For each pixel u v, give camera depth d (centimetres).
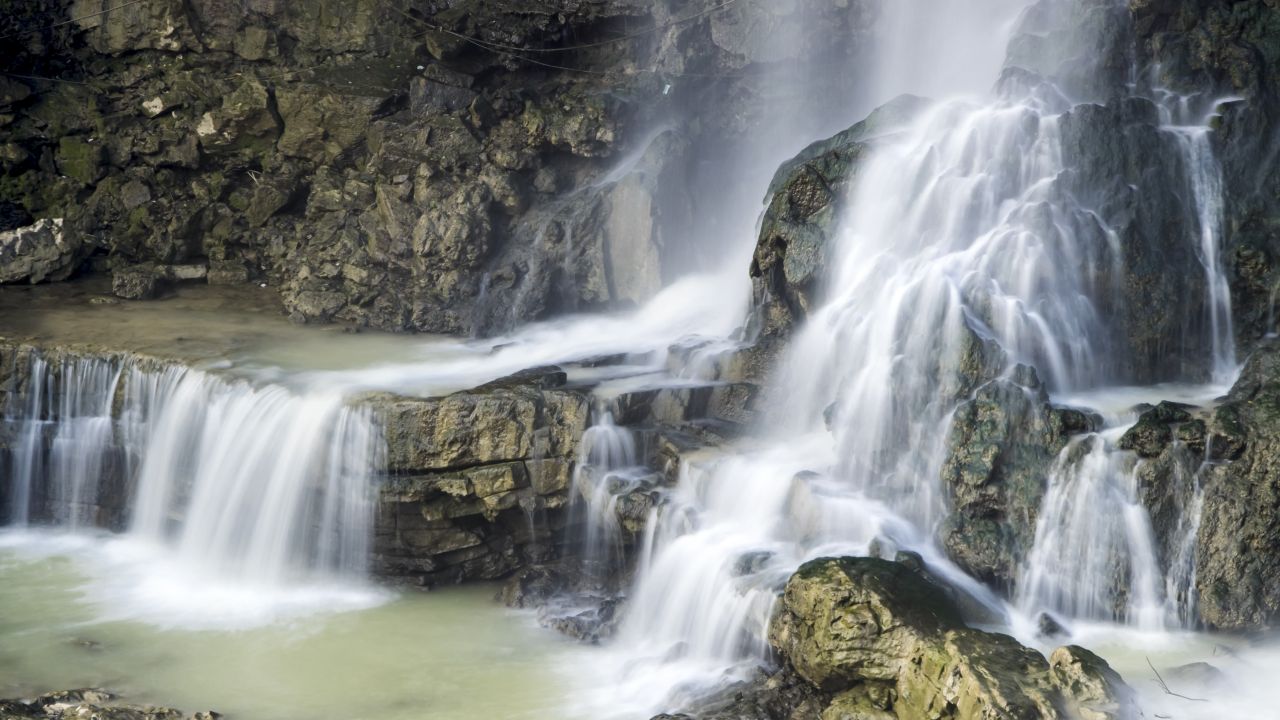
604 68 3017
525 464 2244
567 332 2741
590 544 2250
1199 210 2200
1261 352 1995
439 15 3039
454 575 2294
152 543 2488
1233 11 2370
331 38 3133
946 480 1939
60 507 2578
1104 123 2195
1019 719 1529
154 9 3147
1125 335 2122
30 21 3188
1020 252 2091
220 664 2038
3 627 2148
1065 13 2516
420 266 2839
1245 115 2264
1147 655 1761
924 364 2041
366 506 2255
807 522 2014
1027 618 1861
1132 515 1853
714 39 2938
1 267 2994
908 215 2247
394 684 1975
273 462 2320
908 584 1759
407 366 2561
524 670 2006
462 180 2878
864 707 1702
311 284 2900
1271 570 1827
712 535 2050
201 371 2466
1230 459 1848
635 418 2281
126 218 3117
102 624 2164
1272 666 1734
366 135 3025
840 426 2109
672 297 2752
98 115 3170
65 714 1861
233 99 3080
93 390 2553
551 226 2812
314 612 2206
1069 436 1916
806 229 2300
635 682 1942
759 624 1872
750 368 2347
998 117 2236
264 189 3073
